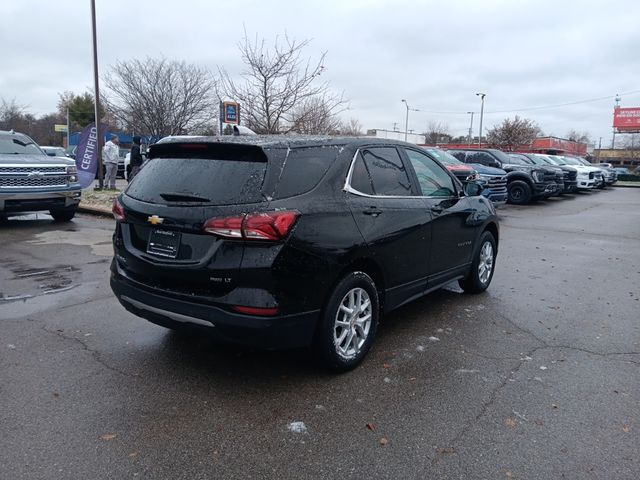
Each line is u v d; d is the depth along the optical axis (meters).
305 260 3.43
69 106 60.09
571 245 9.79
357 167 4.06
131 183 4.09
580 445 3.02
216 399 3.48
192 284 3.47
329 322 3.67
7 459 2.79
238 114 12.59
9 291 5.80
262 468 2.78
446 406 3.44
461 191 5.54
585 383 3.80
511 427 3.20
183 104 23.95
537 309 5.57
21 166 9.59
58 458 2.81
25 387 3.58
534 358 4.24
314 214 3.52
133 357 4.11
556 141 60.34
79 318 4.95
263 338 3.35
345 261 3.70
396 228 4.23
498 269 7.53
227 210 3.31
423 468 2.79
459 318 5.21
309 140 3.82
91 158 15.66
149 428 3.12
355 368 3.99
